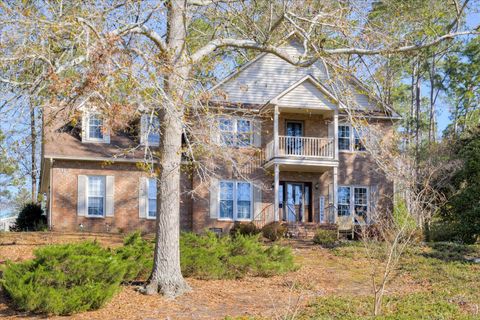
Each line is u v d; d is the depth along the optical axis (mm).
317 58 16781
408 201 24797
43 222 31266
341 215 31062
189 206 29547
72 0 13102
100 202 28344
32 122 13203
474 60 38688
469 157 26562
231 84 30812
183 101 13234
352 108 17391
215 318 12680
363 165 31500
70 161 28078
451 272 18562
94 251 15383
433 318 12133
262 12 18719
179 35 15062
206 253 17266
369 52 16922
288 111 30531
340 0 17156
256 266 17656
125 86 11656
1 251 19938
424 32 19125
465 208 25828
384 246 17609
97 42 11516
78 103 11672
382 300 14219
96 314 13117
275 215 28469
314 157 29297
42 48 12008
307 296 15266
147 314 13133
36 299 12805
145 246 17766
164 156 15000
